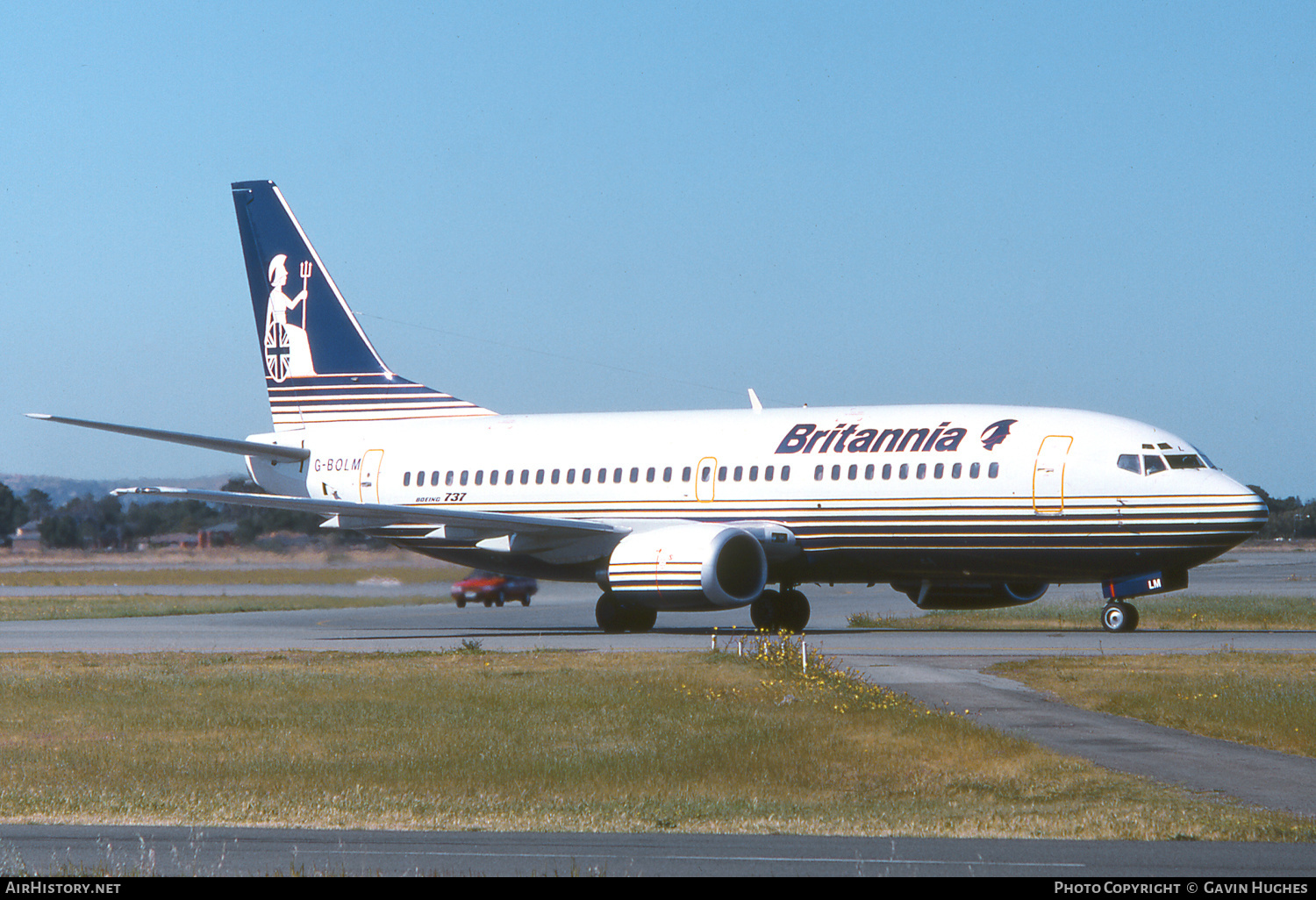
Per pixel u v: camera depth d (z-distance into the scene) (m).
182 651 126.56
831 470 136.75
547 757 66.12
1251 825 49.25
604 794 58.62
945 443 132.88
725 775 61.97
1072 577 131.00
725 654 110.88
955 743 66.75
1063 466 127.75
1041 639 126.56
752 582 138.62
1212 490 123.56
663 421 150.38
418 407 165.62
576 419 156.25
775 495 138.88
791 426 142.38
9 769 64.88
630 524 143.75
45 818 53.66
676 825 51.22
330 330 169.62
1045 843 47.22
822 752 66.19
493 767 63.97
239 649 128.50
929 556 133.38
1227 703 78.06
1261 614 160.38
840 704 78.56
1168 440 127.81
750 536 135.00
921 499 132.25
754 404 153.50
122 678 99.19
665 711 79.62
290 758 67.38
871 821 51.59
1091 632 136.62
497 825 51.56
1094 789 56.69
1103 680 90.81
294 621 177.00
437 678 97.56
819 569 139.12
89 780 62.31
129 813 54.59
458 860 44.91
